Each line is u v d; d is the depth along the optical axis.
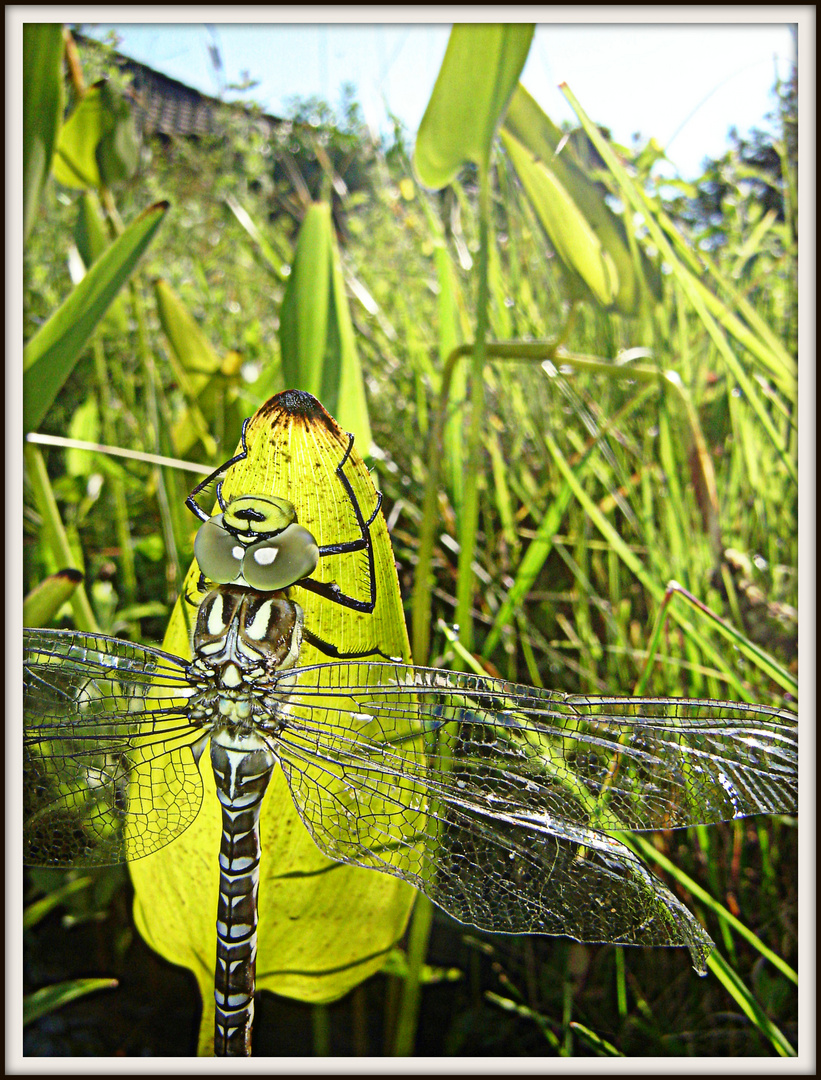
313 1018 0.10
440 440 0.11
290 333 0.10
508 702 0.08
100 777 0.08
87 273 0.10
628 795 0.08
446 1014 0.10
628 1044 0.10
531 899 0.08
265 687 0.08
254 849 0.08
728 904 0.10
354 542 0.08
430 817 0.08
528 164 0.11
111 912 0.11
